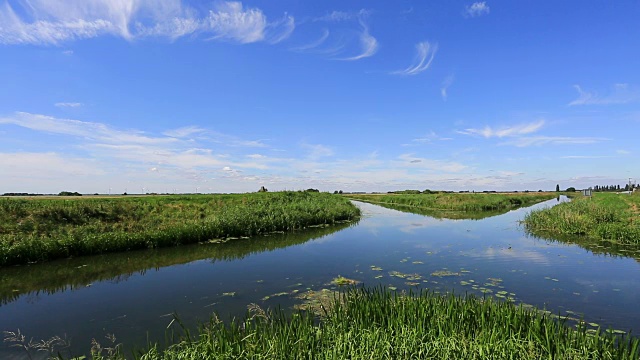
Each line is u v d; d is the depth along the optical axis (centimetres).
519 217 3575
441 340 619
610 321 851
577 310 927
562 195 10681
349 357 583
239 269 1450
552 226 2473
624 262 1491
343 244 2006
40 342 796
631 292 1080
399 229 2647
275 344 609
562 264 1460
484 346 585
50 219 1936
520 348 589
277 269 1440
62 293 1162
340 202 4325
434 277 1273
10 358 722
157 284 1246
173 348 673
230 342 637
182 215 2509
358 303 786
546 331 604
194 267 1491
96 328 872
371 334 635
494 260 1545
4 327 890
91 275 1377
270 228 2492
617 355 573
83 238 1736
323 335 653
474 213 4200
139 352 693
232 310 974
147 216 2361
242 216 2439
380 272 1360
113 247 1775
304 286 1192
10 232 1733
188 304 1034
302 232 2500
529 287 1137
